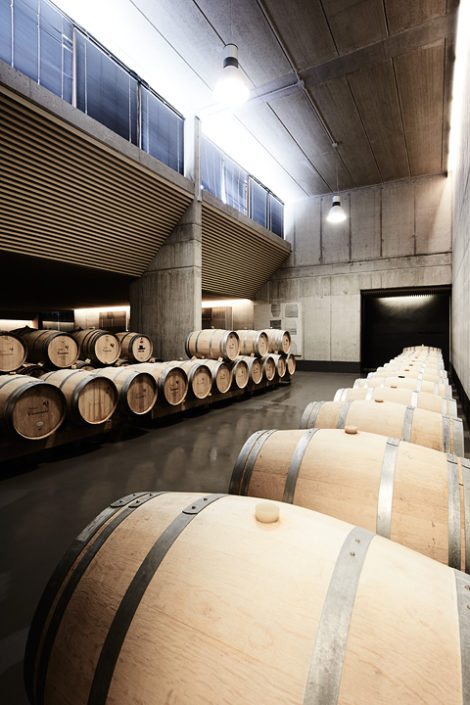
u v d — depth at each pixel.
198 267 9.52
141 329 10.28
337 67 7.43
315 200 14.12
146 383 5.30
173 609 0.85
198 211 9.50
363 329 15.25
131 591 0.91
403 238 12.58
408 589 0.85
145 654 0.81
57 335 7.04
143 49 7.21
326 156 10.97
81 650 0.88
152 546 1.01
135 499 1.28
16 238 6.77
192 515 1.11
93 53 7.07
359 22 6.39
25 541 2.57
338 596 0.81
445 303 14.27
